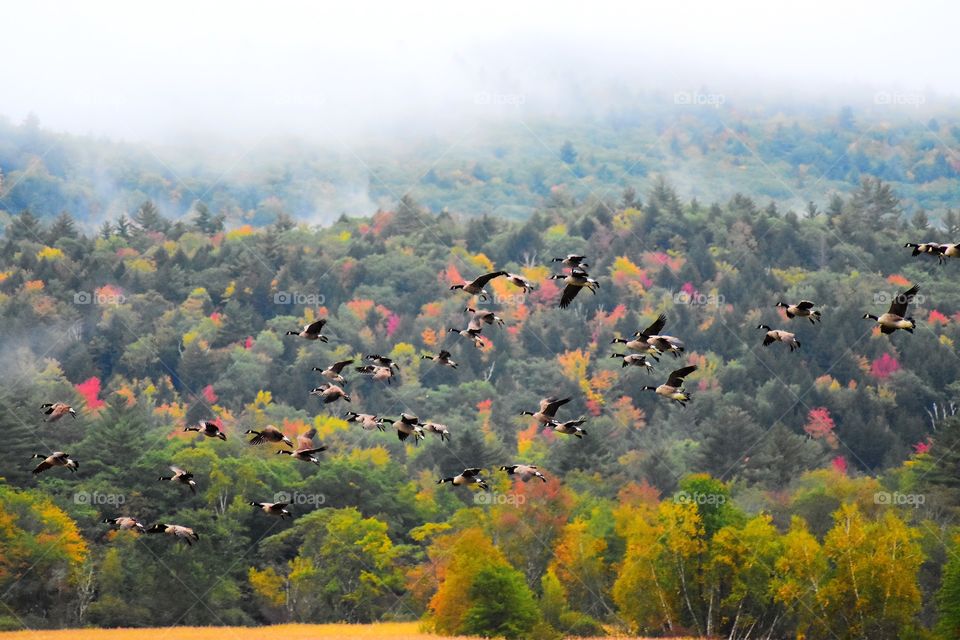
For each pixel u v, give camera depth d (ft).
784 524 430.61
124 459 442.09
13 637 334.65
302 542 412.57
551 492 411.34
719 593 332.80
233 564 398.83
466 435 501.15
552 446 614.34
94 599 371.97
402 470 516.32
